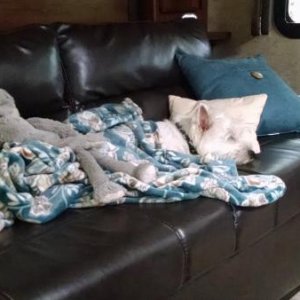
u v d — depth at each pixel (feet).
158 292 4.45
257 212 5.44
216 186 5.22
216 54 10.65
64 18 8.57
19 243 4.24
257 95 7.15
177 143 6.42
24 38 6.24
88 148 5.46
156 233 4.48
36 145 5.04
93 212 4.86
